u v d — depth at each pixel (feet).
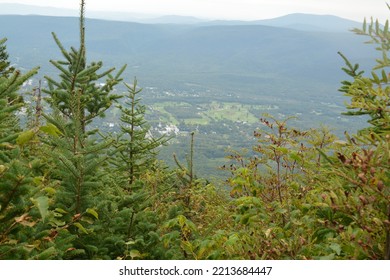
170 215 19.36
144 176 30.96
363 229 11.35
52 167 17.16
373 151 10.61
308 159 15.92
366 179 10.48
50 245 13.48
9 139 13.14
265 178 18.72
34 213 11.82
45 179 17.01
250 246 14.38
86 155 16.29
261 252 13.76
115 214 17.33
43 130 11.46
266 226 15.40
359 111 16.26
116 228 17.33
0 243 11.78
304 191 16.43
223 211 21.09
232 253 13.96
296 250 12.96
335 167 11.94
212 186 28.25
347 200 11.54
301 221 13.85
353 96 14.35
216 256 13.73
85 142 18.11
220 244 14.88
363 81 13.61
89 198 16.12
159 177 26.73
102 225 17.12
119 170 26.58
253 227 15.43
